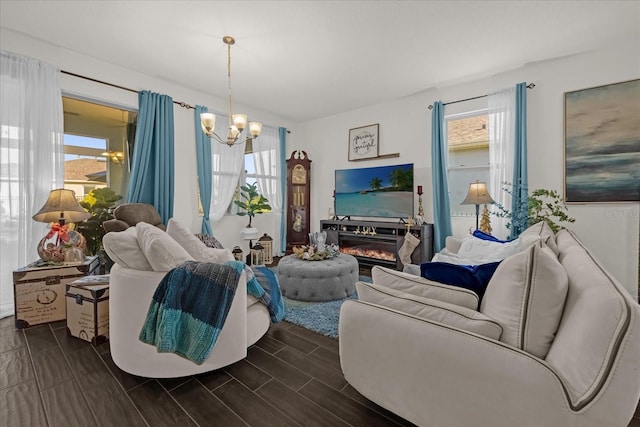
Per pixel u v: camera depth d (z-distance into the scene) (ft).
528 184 10.89
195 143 13.33
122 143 11.76
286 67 11.01
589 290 2.83
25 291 7.35
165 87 12.30
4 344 6.53
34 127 8.95
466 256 6.39
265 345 6.64
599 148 9.70
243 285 5.68
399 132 14.43
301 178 17.43
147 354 5.14
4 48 8.63
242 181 15.79
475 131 12.65
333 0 7.36
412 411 3.58
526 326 3.03
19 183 8.71
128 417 4.34
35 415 4.36
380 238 14.10
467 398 3.10
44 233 9.09
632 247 9.30
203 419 4.32
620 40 9.18
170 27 8.55
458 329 3.30
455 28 8.54
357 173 15.53
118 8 7.70
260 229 16.58
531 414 2.71
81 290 6.71
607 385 2.37
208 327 5.04
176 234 6.46
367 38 9.06
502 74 11.49
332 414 4.42
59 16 8.05
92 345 6.50
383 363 3.84
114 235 5.53
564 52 9.88
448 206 12.71
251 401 4.72
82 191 10.81
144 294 5.16
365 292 4.39
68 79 9.86
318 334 7.20
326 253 10.75
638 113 9.16
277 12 7.84
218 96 14.05
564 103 10.20
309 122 18.17
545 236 5.53
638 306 2.42
